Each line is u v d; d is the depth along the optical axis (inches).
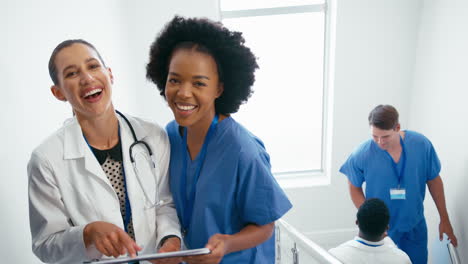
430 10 92.0
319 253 42.6
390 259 55.0
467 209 78.9
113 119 38.4
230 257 36.2
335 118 108.7
